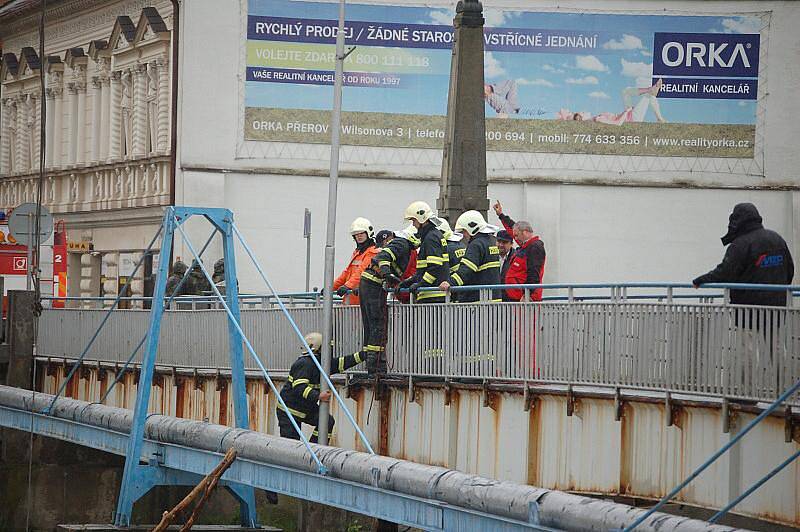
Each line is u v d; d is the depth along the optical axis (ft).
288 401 172.65
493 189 366.22
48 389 273.75
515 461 148.87
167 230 176.14
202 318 216.13
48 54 445.78
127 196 396.37
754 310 123.13
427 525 129.80
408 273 170.09
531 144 366.22
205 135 363.35
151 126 386.93
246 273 363.35
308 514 185.57
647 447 134.31
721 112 367.04
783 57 366.22
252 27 362.12
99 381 253.24
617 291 137.59
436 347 160.97
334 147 177.06
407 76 362.74
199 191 362.12
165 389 229.45
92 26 420.36
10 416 228.02
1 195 476.95
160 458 177.78
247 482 160.66
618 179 366.22
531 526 116.47
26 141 464.65
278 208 364.17
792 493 119.14
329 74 362.53
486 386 152.25
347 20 361.30
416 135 363.56
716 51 366.63
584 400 140.87
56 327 271.49
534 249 162.71
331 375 175.63
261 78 362.74
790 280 128.06
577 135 366.63
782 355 120.26
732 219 128.77
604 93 366.22
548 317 145.28
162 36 375.45
